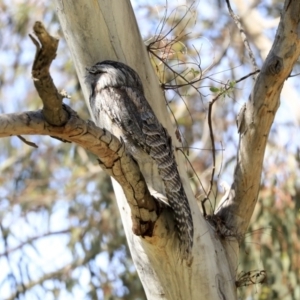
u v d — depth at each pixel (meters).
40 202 17.78
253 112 8.63
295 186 15.35
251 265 14.69
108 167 7.09
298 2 8.29
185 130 17.78
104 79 8.57
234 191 9.02
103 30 8.70
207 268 8.35
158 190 8.12
